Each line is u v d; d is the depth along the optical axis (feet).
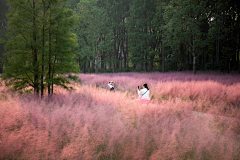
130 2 114.11
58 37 26.61
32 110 16.88
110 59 119.65
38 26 25.85
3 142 11.00
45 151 10.63
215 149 11.10
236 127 15.48
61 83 28.35
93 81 54.85
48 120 14.37
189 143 11.55
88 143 11.56
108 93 30.37
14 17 24.91
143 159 10.27
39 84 25.73
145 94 23.26
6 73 24.26
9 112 15.74
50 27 26.18
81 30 97.76
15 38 25.67
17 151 10.67
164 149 10.80
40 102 21.30
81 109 18.78
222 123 16.46
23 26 25.46
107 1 109.60
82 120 15.24
